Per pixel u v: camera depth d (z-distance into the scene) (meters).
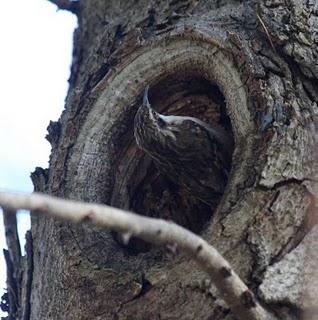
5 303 4.13
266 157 3.37
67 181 4.00
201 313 3.18
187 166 4.26
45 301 3.72
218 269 2.57
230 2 4.02
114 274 3.48
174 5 4.20
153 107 4.32
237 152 3.52
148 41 4.11
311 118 3.46
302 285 3.07
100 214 2.27
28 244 4.07
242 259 3.20
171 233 2.42
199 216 4.38
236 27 3.83
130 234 2.32
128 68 4.16
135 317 3.32
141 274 3.40
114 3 4.63
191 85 4.18
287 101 3.51
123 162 4.21
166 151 4.20
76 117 4.16
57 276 3.67
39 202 2.19
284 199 3.27
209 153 4.23
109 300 3.42
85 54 4.72
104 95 4.18
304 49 3.62
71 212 2.23
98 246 3.66
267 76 3.59
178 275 3.31
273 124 3.44
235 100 3.64
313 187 3.28
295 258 3.13
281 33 3.65
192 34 3.92
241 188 3.38
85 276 3.55
